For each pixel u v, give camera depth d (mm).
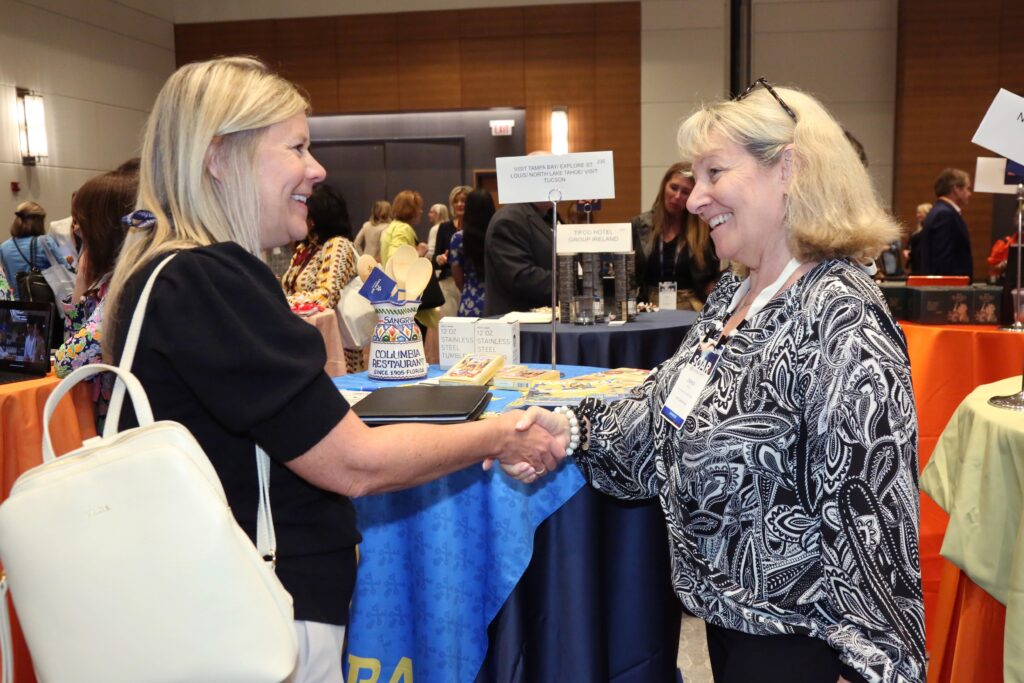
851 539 1057
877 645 1022
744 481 1186
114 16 8773
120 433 948
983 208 8922
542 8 9492
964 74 8922
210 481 917
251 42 9859
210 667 871
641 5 9375
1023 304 3012
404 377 2146
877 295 1150
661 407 1439
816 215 1199
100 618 861
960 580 1822
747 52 7273
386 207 7383
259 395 993
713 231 1331
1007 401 1744
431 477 1232
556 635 1791
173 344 987
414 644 1841
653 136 9477
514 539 1712
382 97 9750
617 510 1861
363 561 1825
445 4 9586
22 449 2361
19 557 861
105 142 8617
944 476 1869
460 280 6457
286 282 4094
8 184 7355
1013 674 1427
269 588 927
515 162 2289
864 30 9250
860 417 1067
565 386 1958
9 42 7363
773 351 1180
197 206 1102
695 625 2863
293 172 1146
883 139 9336
